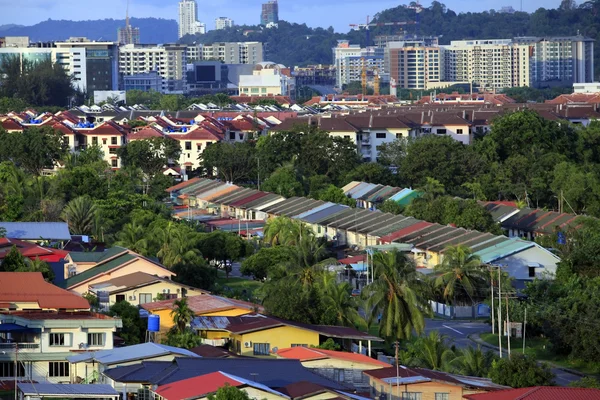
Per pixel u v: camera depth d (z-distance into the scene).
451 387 107.44
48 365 115.12
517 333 142.50
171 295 148.12
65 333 116.75
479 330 156.00
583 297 147.50
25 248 163.00
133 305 142.00
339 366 113.56
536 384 114.44
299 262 149.62
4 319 117.44
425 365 124.88
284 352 118.38
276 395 98.62
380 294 137.50
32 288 126.75
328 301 136.12
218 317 132.12
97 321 117.62
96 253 161.88
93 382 110.62
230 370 106.69
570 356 139.75
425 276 169.12
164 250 170.00
